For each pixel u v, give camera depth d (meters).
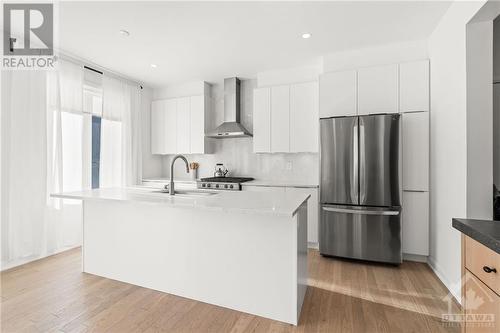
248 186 3.97
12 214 2.87
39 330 1.79
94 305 2.11
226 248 2.09
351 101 3.32
